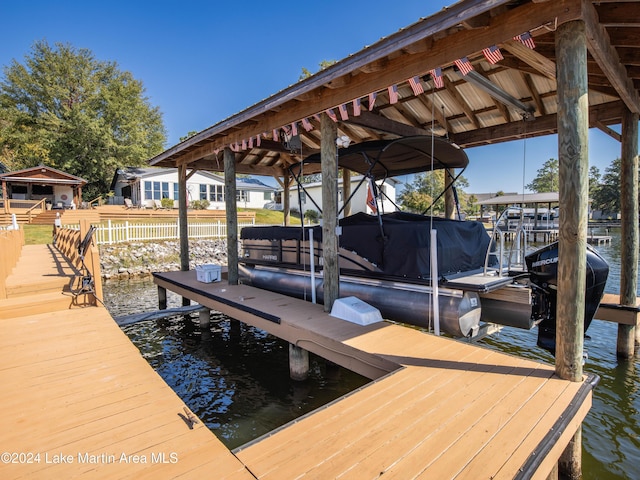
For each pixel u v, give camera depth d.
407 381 2.57
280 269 6.16
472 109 5.23
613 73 2.98
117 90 30.36
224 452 1.80
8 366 2.77
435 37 2.82
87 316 4.02
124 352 3.04
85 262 4.57
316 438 1.92
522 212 4.29
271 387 4.31
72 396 2.33
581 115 2.33
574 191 2.38
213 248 15.03
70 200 22.94
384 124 4.66
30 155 26.56
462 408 2.21
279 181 8.85
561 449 2.00
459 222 4.73
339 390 4.17
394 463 1.72
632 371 4.44
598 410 3.62
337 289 4.33
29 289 4.38
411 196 27.41
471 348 3.18
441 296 3.82
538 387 2.46
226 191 6.25
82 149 27.23
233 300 5.09
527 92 4.59
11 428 1.98
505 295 3.77
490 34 2.60
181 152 7.32
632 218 4.59
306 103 4.22
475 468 1.69
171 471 1.66
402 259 4.20
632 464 2.85
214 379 4.55
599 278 3.31
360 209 19.52
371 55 3.01
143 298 8.99
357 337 3.46
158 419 2.09
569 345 2.55
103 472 1.64
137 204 24.70
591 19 2.36
